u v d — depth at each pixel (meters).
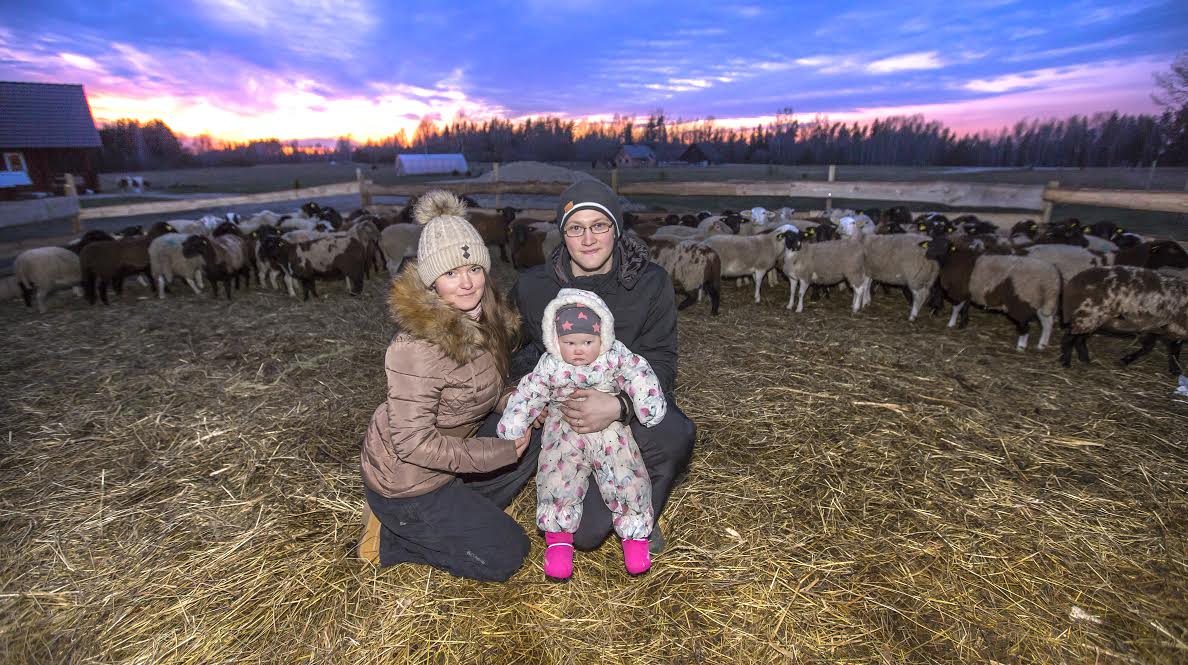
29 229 12.69
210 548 2.58
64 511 2.86
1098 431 3.64
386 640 2.11
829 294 7.83
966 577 2.42
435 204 2.17
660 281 2.58
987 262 5.47
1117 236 7.09
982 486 3.05
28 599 2.30
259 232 7.89
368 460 2.26
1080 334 4.77
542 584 2.38
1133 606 2.26
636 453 2.34
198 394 4.27
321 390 4.35
